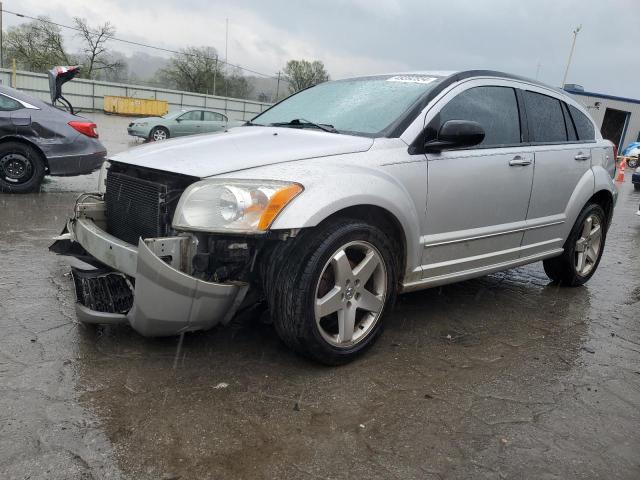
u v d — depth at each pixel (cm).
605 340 375
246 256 273
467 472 221
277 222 262
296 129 358
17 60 5153
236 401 261
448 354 333
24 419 235
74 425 234
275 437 235
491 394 286
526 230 416
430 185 335
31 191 768
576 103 492
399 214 313
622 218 1000
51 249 356
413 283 343
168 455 219
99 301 296
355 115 365
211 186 268
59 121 761
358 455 227
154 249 259
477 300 444
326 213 274
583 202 465
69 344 308
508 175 387
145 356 300
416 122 339
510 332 378
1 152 740
